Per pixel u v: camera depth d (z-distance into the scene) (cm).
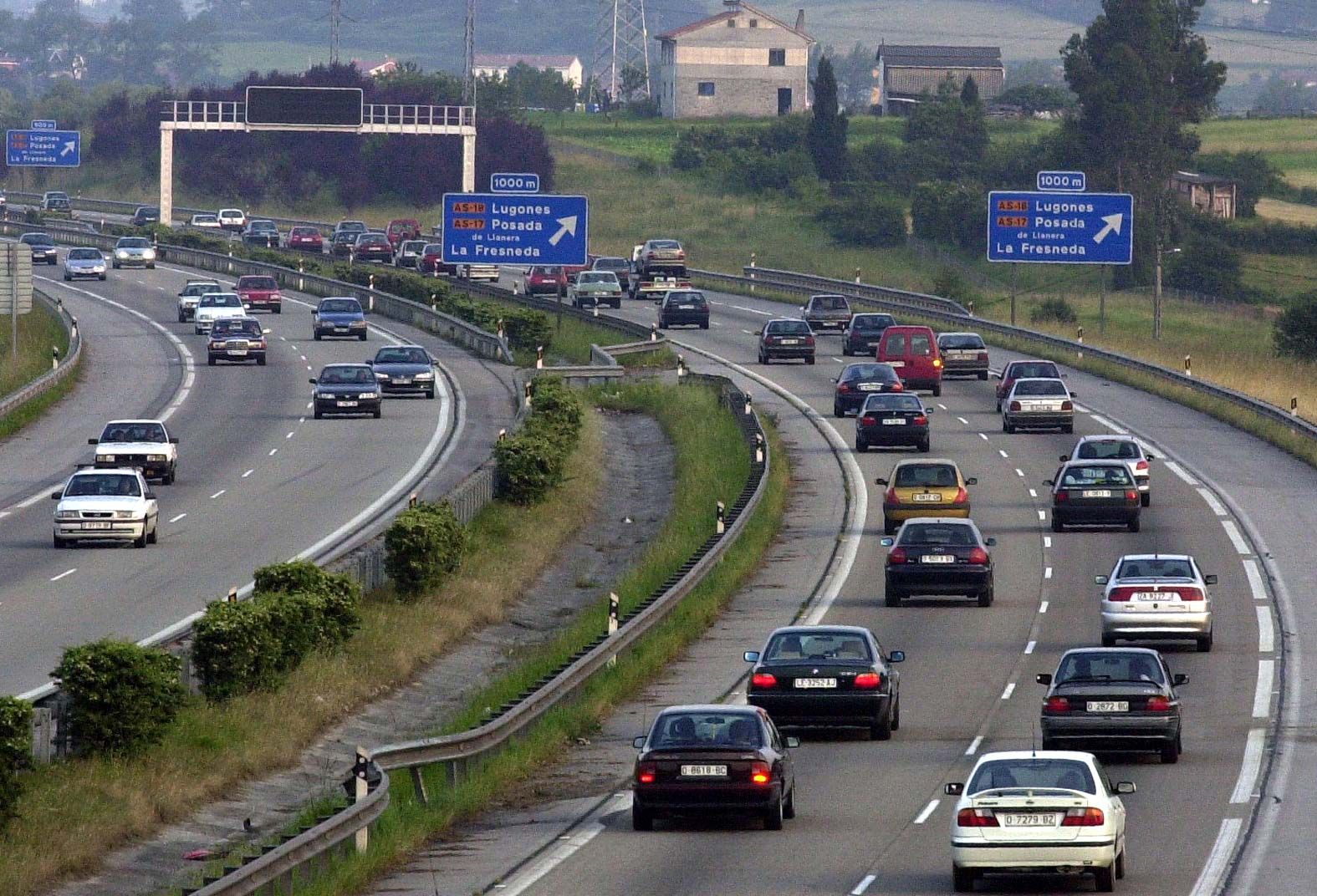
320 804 7819
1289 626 12112
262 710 9444
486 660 11862
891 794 7912
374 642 11250
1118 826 6128
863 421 19375
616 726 9606
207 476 17675
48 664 10069
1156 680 8350
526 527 15650
